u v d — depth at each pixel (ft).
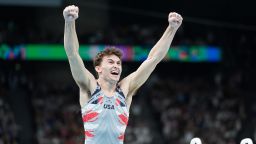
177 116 150.51
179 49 155.22
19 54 150.10
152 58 32.27
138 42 155.53
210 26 162.09
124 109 30.99
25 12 158.10
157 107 154.51
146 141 142.82
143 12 162.81
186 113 151.94
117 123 30.66
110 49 31.35
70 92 159.53
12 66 157.17
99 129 30.32
